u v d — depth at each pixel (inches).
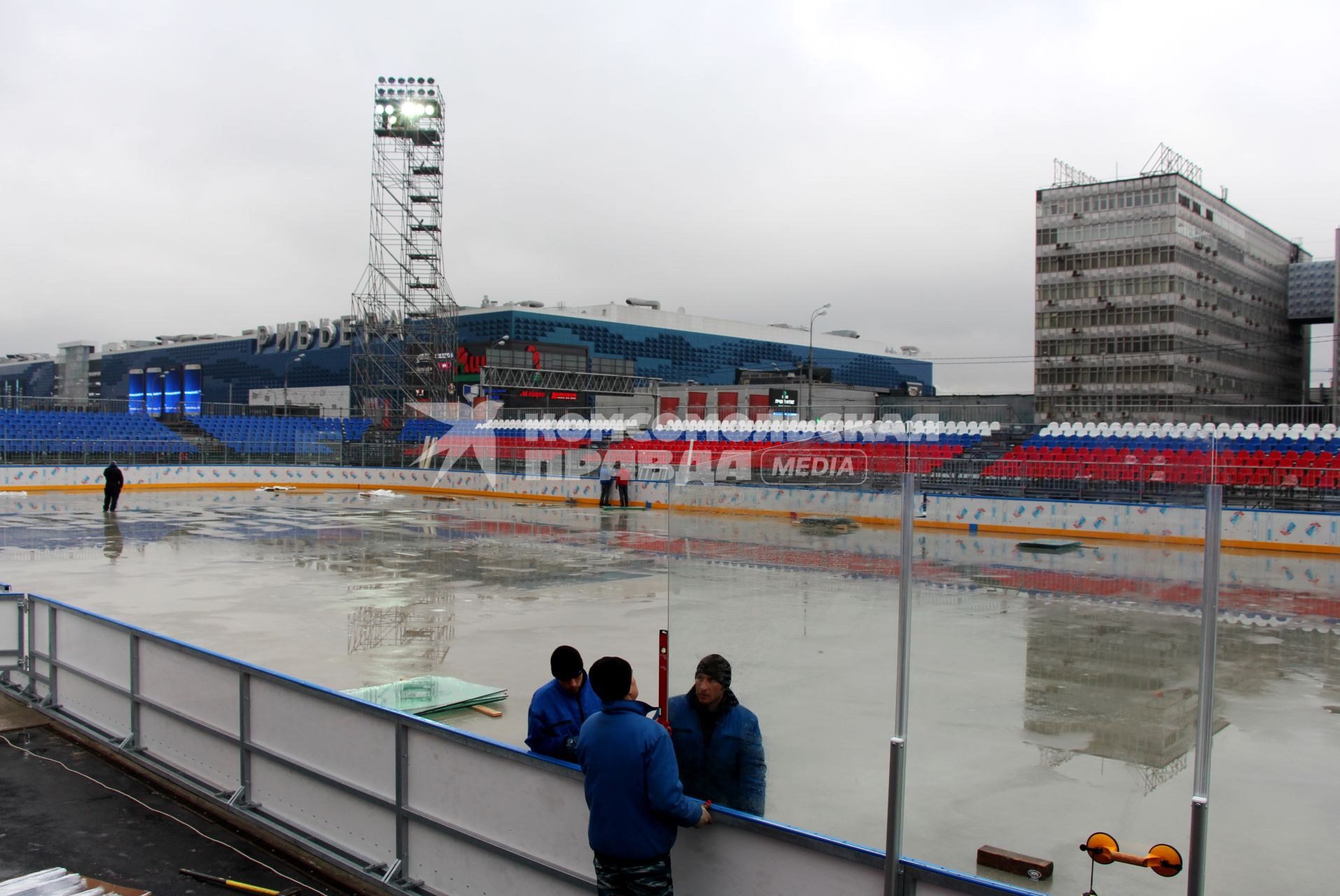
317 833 199.3
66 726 277.0
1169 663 345.4
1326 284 2466.8
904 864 122.0
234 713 221.0
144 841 205.2
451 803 173.9
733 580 157.5
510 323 2861.7
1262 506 805.2
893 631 145.5
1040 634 396.2
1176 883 178.2
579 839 153.0
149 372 3811.5
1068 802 215.6
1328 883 180.7
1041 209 2223.2
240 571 615.5
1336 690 333.7
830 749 162.9
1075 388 2172.7
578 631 428.8
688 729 154.5
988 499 863.1
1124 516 782.5
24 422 1462.8
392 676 345.1
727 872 141.9
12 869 190.2
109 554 689.6
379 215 1866.4
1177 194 2071.9
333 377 3198.8
